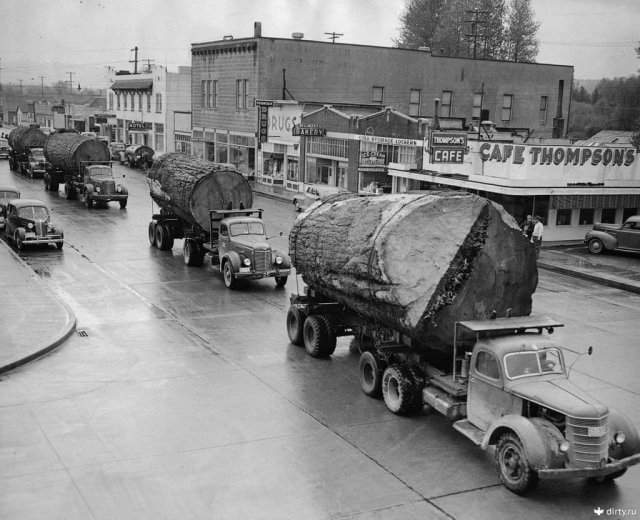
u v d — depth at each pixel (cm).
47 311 1909
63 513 940
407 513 963
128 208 4094
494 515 962
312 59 5444
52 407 1305
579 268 2717
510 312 1291
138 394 1380
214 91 6109
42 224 2798
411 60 5688
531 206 3250
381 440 1196
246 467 1086
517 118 6097
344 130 4378
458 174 3428
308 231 1573
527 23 8288
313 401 1367
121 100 8444
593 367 1609
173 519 934
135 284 2325
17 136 5666
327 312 1641
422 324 1240
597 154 3225
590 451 975
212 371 1523
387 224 1280
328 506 978
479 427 1124
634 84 8200
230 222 2353
